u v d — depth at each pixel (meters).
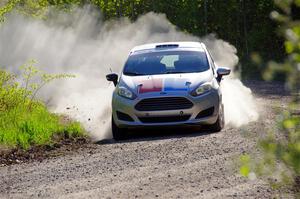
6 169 23.64
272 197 15.41
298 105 8.10
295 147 7.83
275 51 87.94
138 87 29.73
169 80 29.94
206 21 95.81
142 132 31.61
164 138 28.50
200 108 29.06
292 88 7.04
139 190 17.58
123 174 20.30
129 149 25.67
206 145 24.78
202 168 20.09
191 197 16.20
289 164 8.12
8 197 18.16
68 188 18.73
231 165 19.92
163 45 33.66
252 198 15.52
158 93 29.11
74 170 21.91
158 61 31.95
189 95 29.02
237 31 94.12
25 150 27.16
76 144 28.97
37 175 21.58
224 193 16.34
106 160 23.44
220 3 96.12
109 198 16.81
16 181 20.77
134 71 31.45
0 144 27.64
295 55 6.87
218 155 22.22
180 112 29.00
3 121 33.25
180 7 98.81
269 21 89.44
